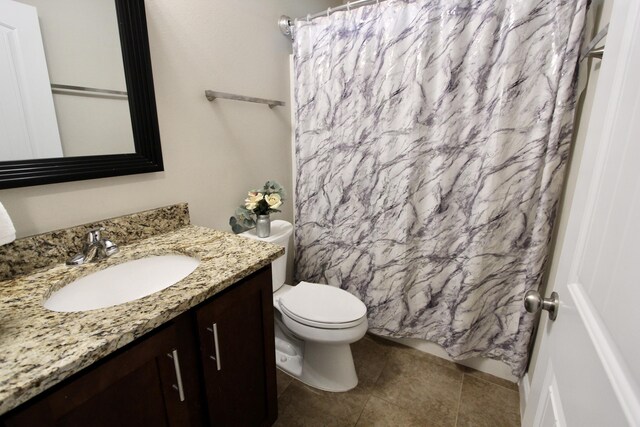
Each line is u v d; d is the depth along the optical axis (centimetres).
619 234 44
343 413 143
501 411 143
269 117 178
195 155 140
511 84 125
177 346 80
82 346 60
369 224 172
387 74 148
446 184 148
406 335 178
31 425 55
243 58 156
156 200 128
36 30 89
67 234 100
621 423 36
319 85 169
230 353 98
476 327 157
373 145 161
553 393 64
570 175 124
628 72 49
